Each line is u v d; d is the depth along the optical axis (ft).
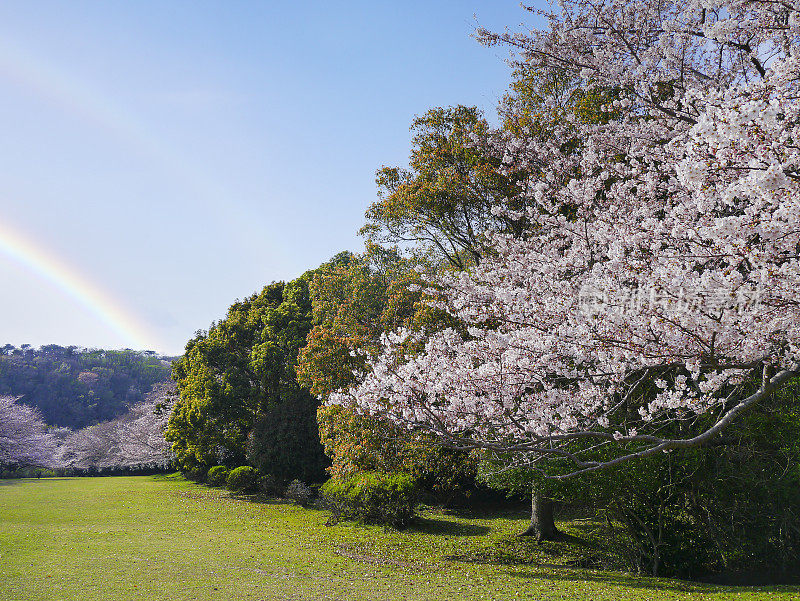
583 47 32.83
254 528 53.06
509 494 41.96
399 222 57.98
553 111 41.81
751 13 25.27
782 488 33.81
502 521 59.47
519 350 21.84
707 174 13.23
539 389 24.81
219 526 53.47
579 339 19.40
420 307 43.60
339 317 61.26
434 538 49.32
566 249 29.35
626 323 17.29
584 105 40.70
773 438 34.24
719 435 34.65
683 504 37.22
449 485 62.69
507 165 41.83
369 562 38.78
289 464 78.95
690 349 17.11
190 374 106.52
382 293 61.52
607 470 33.71
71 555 37.93
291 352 88.33
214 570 34.17
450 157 51.06
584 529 51.85
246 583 30.96
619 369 20.17
